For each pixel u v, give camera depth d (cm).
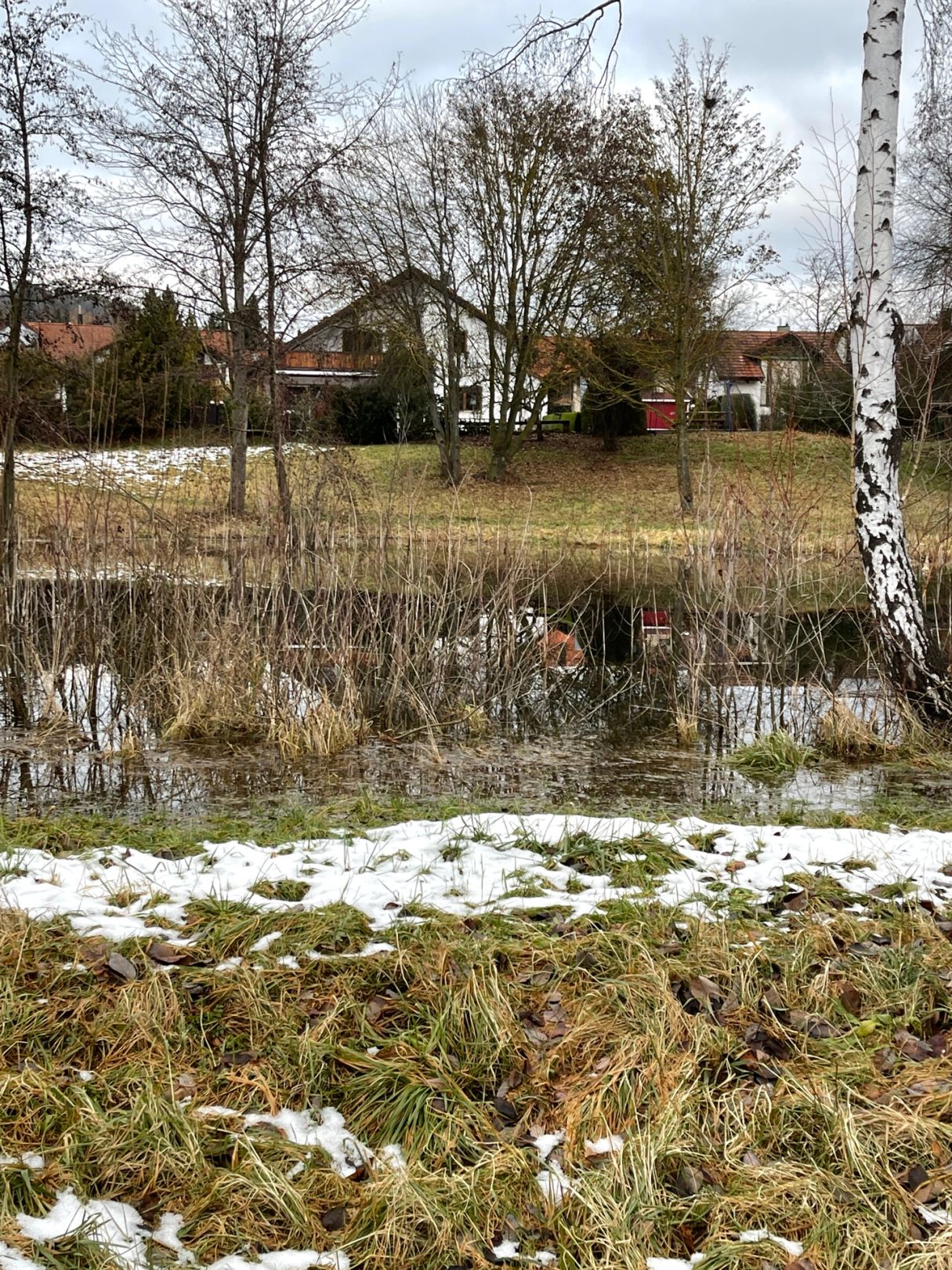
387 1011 385
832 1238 287
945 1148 319
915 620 871
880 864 540
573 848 552
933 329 1309
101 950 413
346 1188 305
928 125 855
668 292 2556
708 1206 298
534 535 2230
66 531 1057
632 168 2597
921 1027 384
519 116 2720
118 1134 317
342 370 3222
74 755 852
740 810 707
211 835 616
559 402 4022
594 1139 325
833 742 880
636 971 403
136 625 1078
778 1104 334
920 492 1151
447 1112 327
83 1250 274
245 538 1143
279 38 1966
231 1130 324
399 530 1230
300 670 991
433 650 1045
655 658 1247
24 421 1209
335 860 543
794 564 1094
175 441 1567
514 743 910
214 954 418
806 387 2055
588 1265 281
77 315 1856
